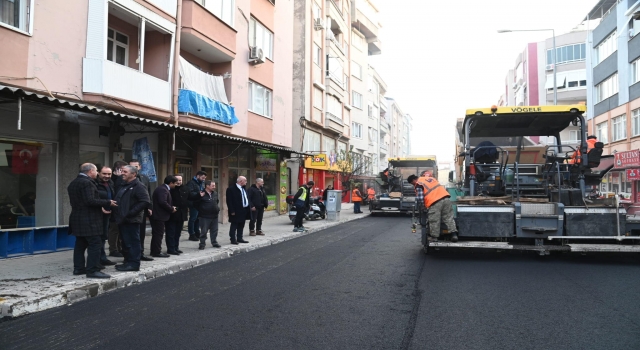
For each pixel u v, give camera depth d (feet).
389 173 84.17
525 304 19.19
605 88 103.45
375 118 175.22
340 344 14.56
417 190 31.22
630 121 89.45
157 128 42.22
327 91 105.29
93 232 23.17
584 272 25.93
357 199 86.22
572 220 28.22
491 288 22.11
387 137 217.77
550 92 144.97
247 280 24.62
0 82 29.55
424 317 17.46
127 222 25.20
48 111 33.53
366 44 153.17
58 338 15.30
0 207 31.32
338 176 122.11
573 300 19.76
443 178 86.58
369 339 15.02
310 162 91.81
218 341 14.87
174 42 45.01
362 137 148.36
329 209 65.92
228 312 18.30
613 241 28.68
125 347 14.34
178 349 14.15
